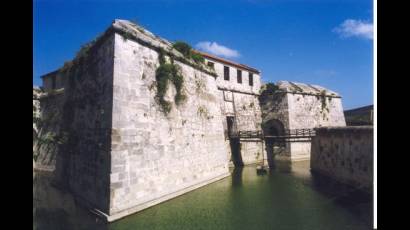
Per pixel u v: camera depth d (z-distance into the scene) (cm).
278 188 1571
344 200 1288
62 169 1543
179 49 1695
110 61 1120
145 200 1143
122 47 1138
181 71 1532
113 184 1002
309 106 3262
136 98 1165
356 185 1435
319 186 1614
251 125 2988
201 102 1762
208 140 1805
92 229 915
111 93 1070
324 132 1942
